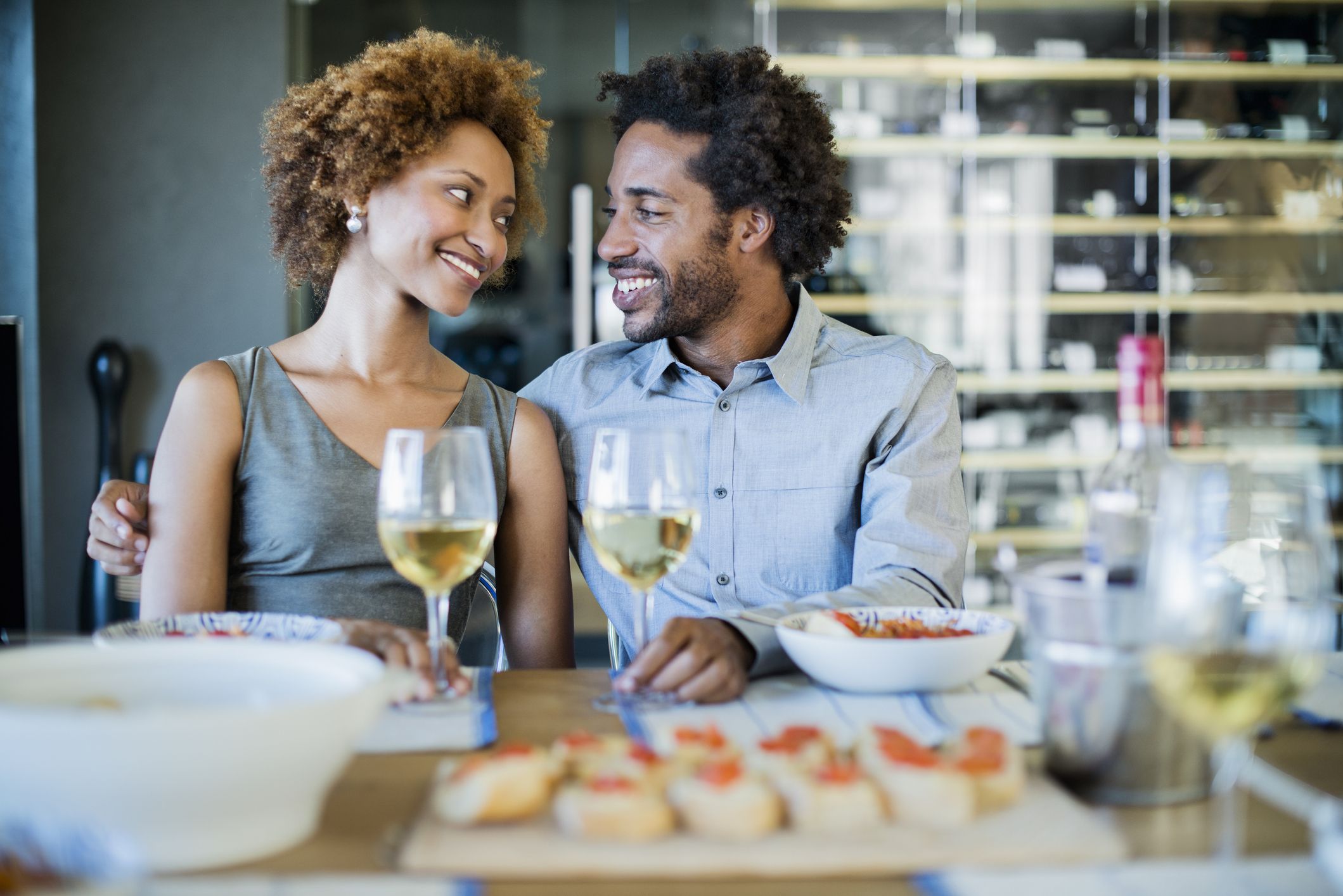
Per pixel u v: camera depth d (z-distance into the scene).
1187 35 4.08
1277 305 4.13
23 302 3.46
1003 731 0.86
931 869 0.62
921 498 1.48
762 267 1.59
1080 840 0.64
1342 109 4.10
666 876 0.61
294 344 1.46
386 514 0.92
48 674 0.73
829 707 0.94
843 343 1.61
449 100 1.41
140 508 1.34
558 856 0.62
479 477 0.93
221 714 0.58
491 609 2.27
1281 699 0.66
